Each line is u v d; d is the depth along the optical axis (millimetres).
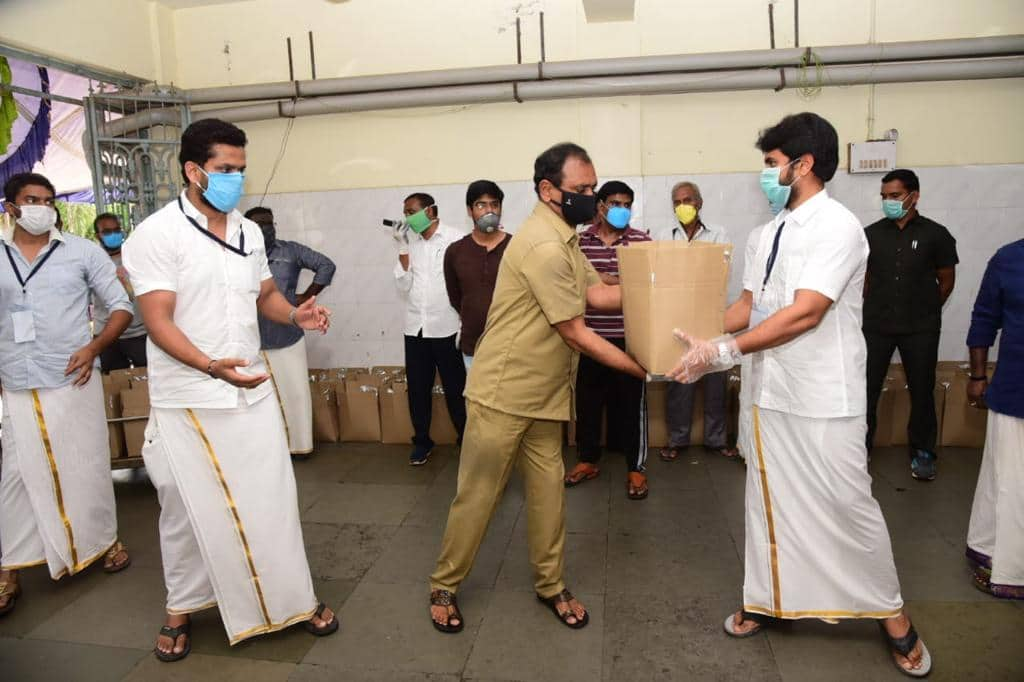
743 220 4320
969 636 2125
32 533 2531
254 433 2084
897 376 3932
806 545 2008
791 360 1938
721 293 1847
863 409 1934
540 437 2215
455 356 3789
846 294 1915
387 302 4773
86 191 5586
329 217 4746
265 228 3791
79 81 4820
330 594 2506
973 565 2463
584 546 2805
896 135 4098
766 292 2035
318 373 4566
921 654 1971
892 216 3334
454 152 4547
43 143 5043
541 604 2385
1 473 2666
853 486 1927
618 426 3863
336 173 4699
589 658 2086
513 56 4430
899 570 2537
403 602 2438
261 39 4680
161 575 2711
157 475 2080
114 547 2768
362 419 4242
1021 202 4117
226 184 1946
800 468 1972
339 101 4438
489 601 2418
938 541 2750
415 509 3244
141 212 4613
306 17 4609
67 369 2512
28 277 2465
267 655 2158
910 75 3973
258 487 2092
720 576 2535
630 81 4121
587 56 4262
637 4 4230
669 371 1852
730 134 4266
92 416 2633
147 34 4574
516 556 2734
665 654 2092
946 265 3342
